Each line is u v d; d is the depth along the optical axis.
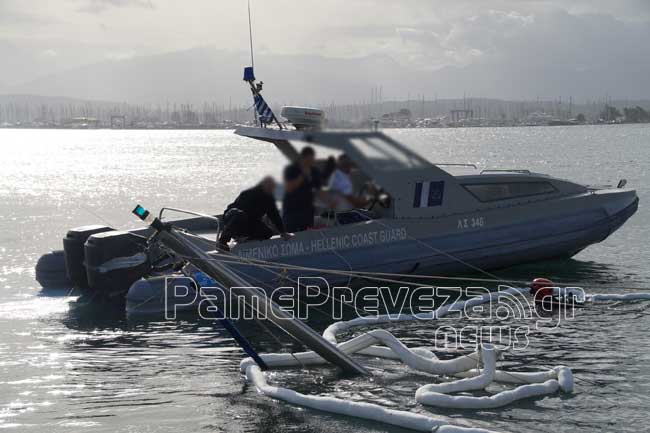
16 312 13.34
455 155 88.19
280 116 14.11
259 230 13.34
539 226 16.20
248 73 14.16
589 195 16.97
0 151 135.62
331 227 14.05
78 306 13.76
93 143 189.00
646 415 8.11
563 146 115.75
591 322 12.23
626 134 194.38
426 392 8.59
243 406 8.56
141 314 13.11
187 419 8.21
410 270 14.85
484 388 9.03
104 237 13.63
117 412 8.45
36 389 9.23
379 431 7.76
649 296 13.88
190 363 10.30
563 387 8.84
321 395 8.91
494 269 16.36
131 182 54.75
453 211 15.32
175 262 9.46
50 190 47.53
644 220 25.88
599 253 19.25
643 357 10.25
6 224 27.81
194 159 94.50
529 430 7.75
